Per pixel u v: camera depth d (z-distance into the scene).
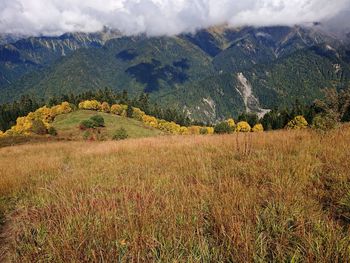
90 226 3.88
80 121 91.94
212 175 6.10
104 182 6.70
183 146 11.77
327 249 2.91
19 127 74.25
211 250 3.21
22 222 4.44
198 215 3.99
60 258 3.22
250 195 4.43
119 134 60.84
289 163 6.08
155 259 3.08
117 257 3.20
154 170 7.57
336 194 4.38
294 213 3.76
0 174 8.88
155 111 145.75
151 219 3.94
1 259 3.71
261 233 3.25
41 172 9.59
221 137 13.58
